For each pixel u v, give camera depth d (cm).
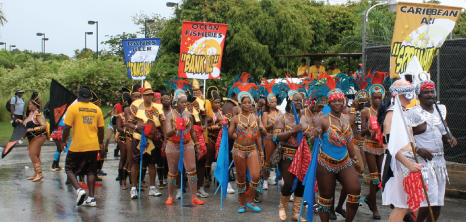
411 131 546
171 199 816
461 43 1166
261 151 779
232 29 2266
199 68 1088
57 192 905
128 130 930
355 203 580
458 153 1187
